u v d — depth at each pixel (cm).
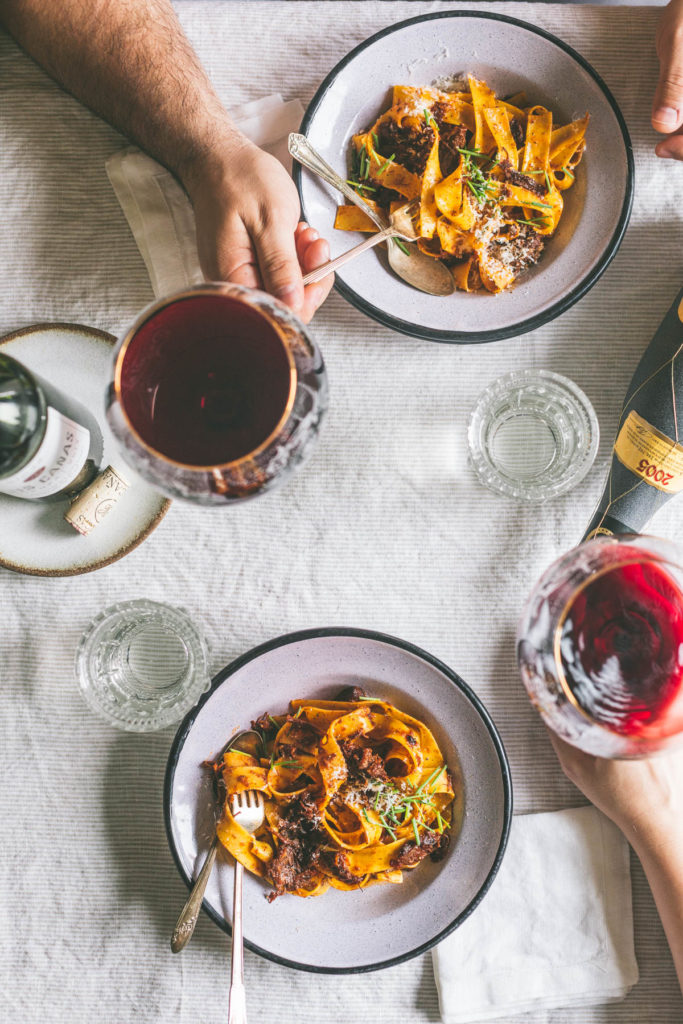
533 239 84
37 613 91
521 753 90
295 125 91
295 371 57
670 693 70
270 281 79
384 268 86
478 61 85
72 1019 88
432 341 83
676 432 80
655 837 84
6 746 91
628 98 92
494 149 86
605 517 84
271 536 91
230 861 83
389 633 90
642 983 88
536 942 88
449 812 84
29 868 90
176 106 84
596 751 68
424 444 92
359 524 91
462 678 90
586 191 85
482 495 91
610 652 71
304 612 91
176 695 88
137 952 89
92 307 92
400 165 85
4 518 87
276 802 82
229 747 84
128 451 56
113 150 92
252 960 89
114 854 90
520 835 89
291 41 92
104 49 85
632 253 91
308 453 61
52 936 89
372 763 81
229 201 80
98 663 88
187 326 59
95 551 87
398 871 82
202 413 60
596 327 91
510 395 91
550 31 91
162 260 90
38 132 92
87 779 90
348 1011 88
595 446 86
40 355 87
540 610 71
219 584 91
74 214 92
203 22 92
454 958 87
